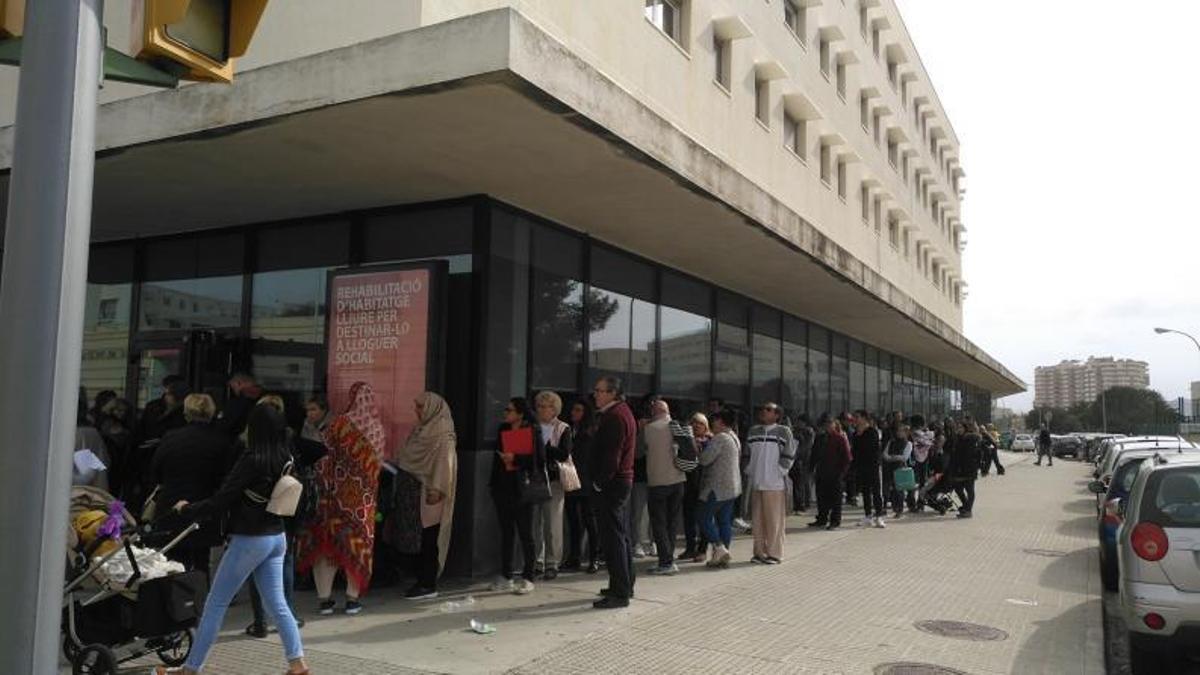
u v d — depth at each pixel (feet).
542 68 21.89
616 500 26.63
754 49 51.52
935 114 107.34
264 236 36.63
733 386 52.03
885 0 81.00
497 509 28.81
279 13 28.40
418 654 21.07
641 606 26.55
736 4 49.14
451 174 29.19
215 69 9.97
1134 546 21.58
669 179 29.32
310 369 34.14
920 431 61.05
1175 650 20.94
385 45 22.26
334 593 27.78
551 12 32.35
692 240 38.73
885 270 81.51
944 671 20.77
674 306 45.39
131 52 9.64
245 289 36.63
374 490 25.43
